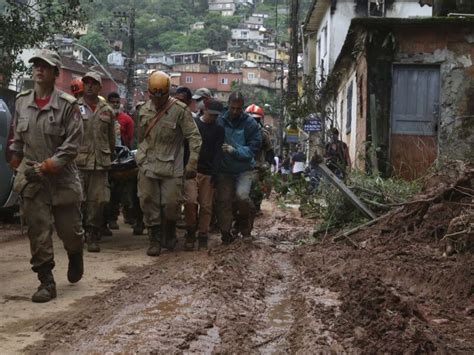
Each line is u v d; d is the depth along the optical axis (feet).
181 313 19.66
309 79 69.26
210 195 33.63
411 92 48.42
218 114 33.09
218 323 18.78
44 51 21.53
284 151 118.73
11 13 56.44
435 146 48.06
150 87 30.99
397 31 48.14
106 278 25.30
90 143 31.68
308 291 22.90
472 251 24.97
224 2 400.47
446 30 47.96
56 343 16.62
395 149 48.21
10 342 16.66
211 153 33.37
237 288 23.40
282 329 18.48
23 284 23.80
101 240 36.14
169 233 32.89
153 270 26.73
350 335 17.19
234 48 329.11
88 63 177.47
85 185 32.01
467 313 19.97
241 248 31.37
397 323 16.75
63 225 22.31
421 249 27.27
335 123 71.92
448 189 28.50
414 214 29.66
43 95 21.54
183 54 300.40
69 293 22.52
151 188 31.24
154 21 341.21
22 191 21.12
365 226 31.71
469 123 47.83
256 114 40.29
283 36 305.32
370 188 33.73
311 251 30.94
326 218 35.29
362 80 51.13
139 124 31.63
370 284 20.90
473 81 47.83
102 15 245.04
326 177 33.50
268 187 39.70
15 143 21.80
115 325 18.37
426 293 22.47
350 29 49.88
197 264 27.81
